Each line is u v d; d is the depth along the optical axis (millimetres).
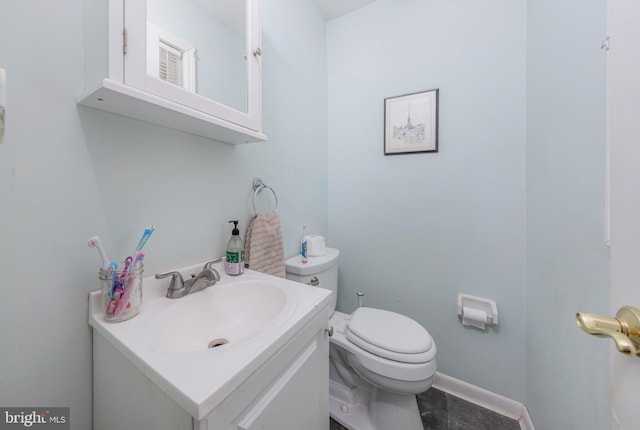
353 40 1577
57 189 558
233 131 806
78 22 583
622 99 346
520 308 1171
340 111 1640
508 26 1166
